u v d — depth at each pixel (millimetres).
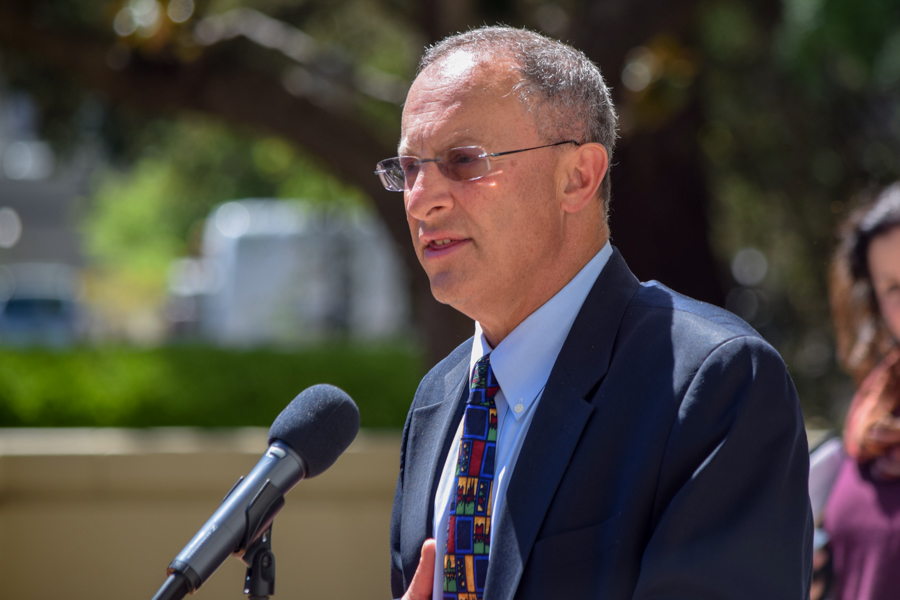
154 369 16547
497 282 4020
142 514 11203
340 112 15992
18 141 93125
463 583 3752
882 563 5180
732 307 24766
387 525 11523
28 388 15398
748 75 22453
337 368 17031
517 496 3621
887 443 5293
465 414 4109
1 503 11008
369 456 11516
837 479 5602
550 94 4035
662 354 3672
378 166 4348
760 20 20203
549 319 4027
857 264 6047
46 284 62188
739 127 23797
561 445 3637
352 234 37688
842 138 22688
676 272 20297
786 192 23781
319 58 16562
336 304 37906
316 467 4070
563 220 4094
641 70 16094
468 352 4742
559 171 4055
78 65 15938
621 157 19391
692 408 3438
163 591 3645
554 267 4070
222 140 30859
